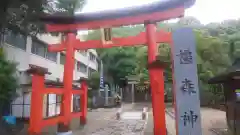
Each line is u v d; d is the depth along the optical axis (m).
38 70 9.03
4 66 10.19
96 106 30.61
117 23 10.75
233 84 9.41
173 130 12.68
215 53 25.61
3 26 12.24
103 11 10.62
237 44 25.05
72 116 13.12
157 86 8.64
